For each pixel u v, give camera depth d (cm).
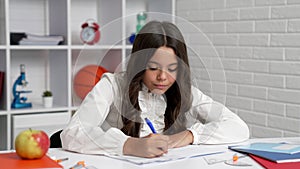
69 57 366
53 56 388
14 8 379
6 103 345
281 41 319
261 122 338
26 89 387
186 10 402
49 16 391
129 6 418
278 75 322
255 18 337
